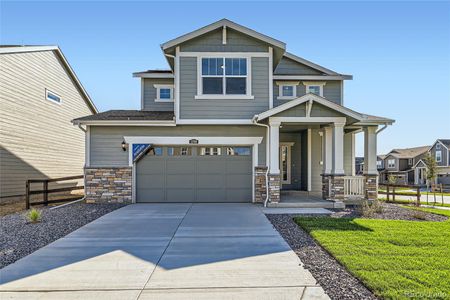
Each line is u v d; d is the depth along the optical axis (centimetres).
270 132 1115
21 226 792
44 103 1591
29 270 473
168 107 1591
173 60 1292
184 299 378
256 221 839
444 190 3164
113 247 595
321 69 1588
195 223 816
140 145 1223
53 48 1633
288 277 443
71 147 1878
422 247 572
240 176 1244
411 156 4678
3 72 1294
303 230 733
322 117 1102
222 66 1223
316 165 1445
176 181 1235
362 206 1039
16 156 1377
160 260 518
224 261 512
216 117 1211
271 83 1227
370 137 1238
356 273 443
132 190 1214
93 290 403
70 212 1003
